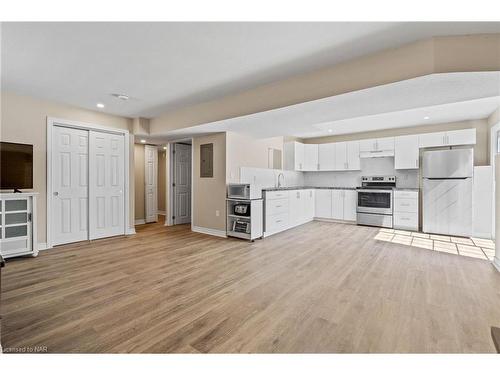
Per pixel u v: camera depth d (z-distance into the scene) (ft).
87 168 14.79
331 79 9.02
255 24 6.64
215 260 11.28
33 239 11.57
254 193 15.15
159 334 5.85
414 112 14.79
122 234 16.43
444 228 16.39
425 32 6.96
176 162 20.85
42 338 5.66
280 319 6.49
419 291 8.06
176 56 8.36
